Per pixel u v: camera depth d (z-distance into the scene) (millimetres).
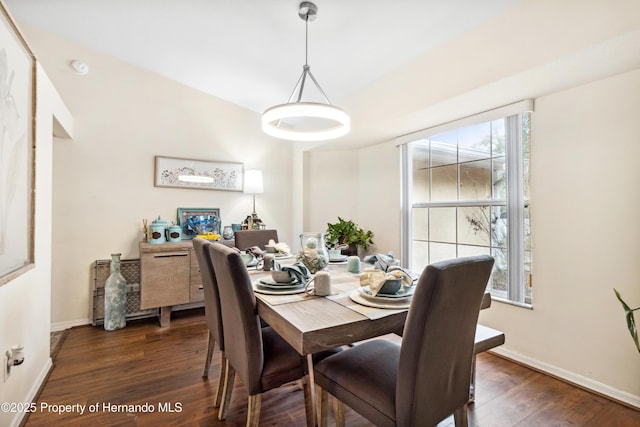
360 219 4039
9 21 1502
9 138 1522
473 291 1158
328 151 4242
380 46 2473
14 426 1610
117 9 2459
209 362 2178
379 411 1166
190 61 3168
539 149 2293
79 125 3143
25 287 1768
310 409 1518
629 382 1894
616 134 1938
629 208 1892
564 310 2168
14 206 1597
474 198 2848
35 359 1955
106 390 2018
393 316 1289
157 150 3537
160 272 3135
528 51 1868
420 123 2945
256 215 3980
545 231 2262
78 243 3158
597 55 1706
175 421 1723
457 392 1258
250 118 4164
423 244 3320
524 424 1716
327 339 1133
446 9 2002
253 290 1547
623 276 1915
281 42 2586
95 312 3148
